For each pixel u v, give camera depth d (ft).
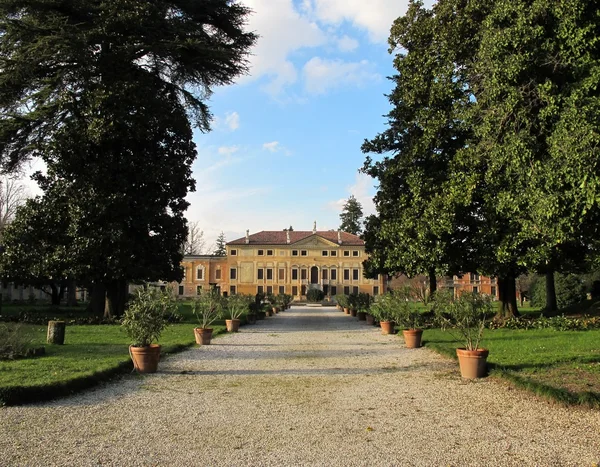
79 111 74.02
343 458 16.55
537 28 29.66
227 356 42.01
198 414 22.30
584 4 28.25
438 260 51.29
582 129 25.88
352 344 52.01
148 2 72.02
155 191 77.97
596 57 28.81
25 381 26.00
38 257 72.84
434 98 44.86
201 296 57.98
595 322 62.18
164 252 81.05
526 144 30.12
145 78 77.15
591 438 18.78
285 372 33.94
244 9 82.28
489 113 33.14
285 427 20.21
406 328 52.54
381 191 74.90
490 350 41.06
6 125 77.66
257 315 96.84
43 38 65.67
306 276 286.05
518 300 178.60
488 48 32.55
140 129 72.74
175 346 46.14
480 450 17.40
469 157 43.98
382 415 22.17
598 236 30.53
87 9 71.56
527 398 25.40
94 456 16.67
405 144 70.49
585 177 25.21
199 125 90.58
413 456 16.76
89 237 70.59
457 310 32.60
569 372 30.30
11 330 40.42
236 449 17.46
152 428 20.04
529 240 48.06
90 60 70.59
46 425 20.35
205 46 75.66
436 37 43.34
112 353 39.45
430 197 51.44
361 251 287.69
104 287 81.71
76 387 26.91
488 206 46.24
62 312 95.40
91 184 71.72
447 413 22.54
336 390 27.78
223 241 376.89
